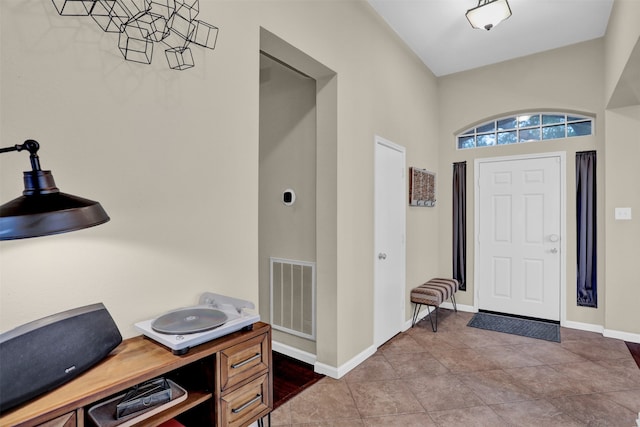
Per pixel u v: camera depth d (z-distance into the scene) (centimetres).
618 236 341
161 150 148
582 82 368
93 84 127
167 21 150
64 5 119
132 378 103
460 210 443
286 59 237
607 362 287
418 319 397
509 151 412
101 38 129
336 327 262
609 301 345
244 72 185
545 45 372
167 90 150
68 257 121
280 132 303
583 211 371
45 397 93
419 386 250
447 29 338
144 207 142
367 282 299
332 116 261
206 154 166
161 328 128
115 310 133
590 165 367
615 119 342
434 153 444
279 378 262
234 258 179
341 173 265
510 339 339
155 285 146
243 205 184
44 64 115
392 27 334
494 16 283
